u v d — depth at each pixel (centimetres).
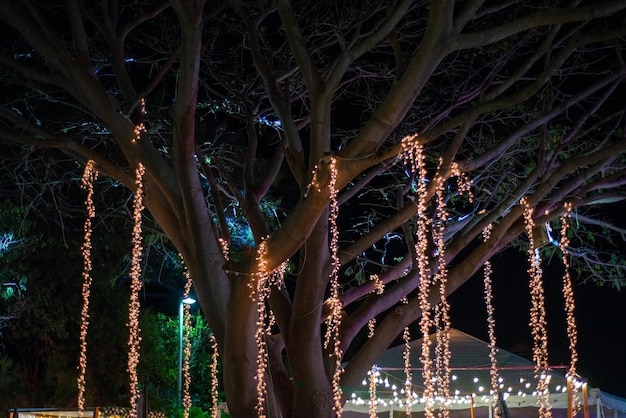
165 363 2248
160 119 1130
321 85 800
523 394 1529
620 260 1341
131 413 1212
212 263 838
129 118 860
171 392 2291
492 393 1348
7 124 1281
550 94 1038
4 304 1898
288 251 782
